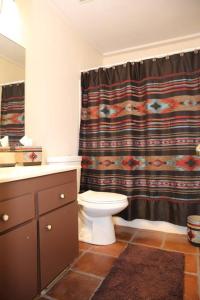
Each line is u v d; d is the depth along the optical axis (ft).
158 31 8.84
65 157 6.97
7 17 5.86
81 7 7.34
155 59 7.59
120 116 8.07
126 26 8.45
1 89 5.87
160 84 7.52
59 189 4.99
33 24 6.63
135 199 7.95
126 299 4.33
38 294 4.29
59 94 7.63
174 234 7.43
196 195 7.09
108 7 7.34
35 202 4.26
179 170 7.17
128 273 5.19
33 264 4.13
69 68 8.21
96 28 8.54
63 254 5.04
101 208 6.44
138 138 7.97
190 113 7.13
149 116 7.59
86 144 8.65
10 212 3.67
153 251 6.25
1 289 3.45
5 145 5.80
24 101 6.44
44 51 7.02
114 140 8.23
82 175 8.56
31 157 6.04
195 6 7.34
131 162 7.74
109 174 8.21
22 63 6.34
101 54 10.73
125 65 7.98
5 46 5.86
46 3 7.08
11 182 3.71
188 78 7.18
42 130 6.89
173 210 7.39
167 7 7.38
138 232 7.66
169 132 7.41
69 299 4.37
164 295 4.41
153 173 7.59
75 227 5.56
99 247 6.59
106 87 8.34
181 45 9.63
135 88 7.95
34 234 4.19
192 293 4.46
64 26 7.99
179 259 5.77
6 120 6.05
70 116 8.17
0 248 3.46
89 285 4.79
